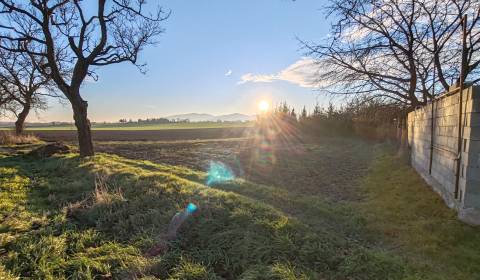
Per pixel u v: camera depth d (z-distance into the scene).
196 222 5.11
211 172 11.30
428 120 8.62
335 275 3.75
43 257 3.85
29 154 13.89
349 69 14.38
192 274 3.59
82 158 12.35
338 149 21.28
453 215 5.77
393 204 6.95
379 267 3.88
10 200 6.38
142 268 3.68
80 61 13.17
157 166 11.80
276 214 5.41
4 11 12.01
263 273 3.61
